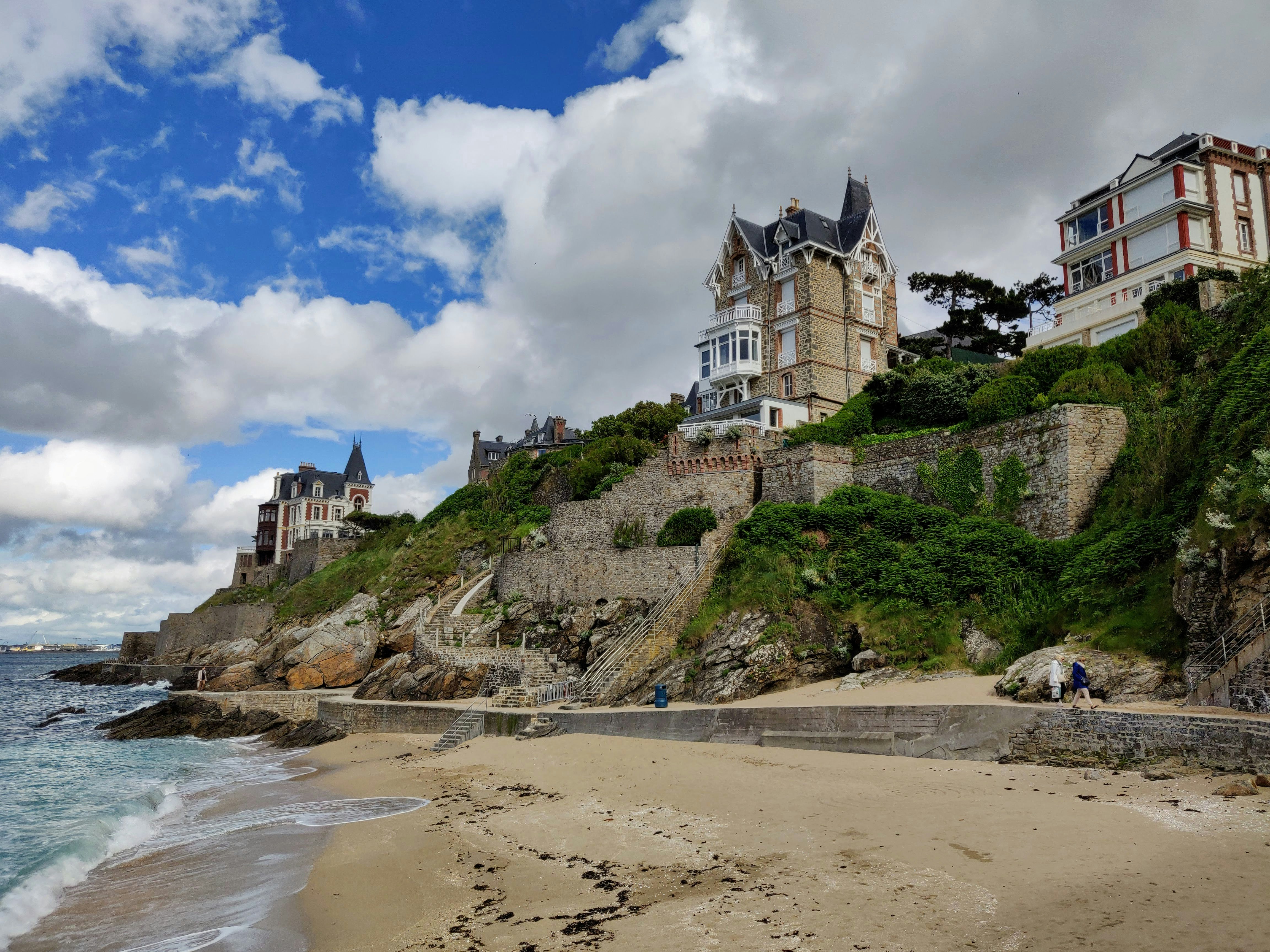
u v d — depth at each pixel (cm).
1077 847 1285
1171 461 2666
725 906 1227
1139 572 2438
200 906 1488
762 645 3102
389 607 5866
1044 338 5356
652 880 1400
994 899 1125
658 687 3022
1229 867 1120
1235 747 1602
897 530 3547
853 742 2298
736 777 2109
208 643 8275
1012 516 3422
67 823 2292
